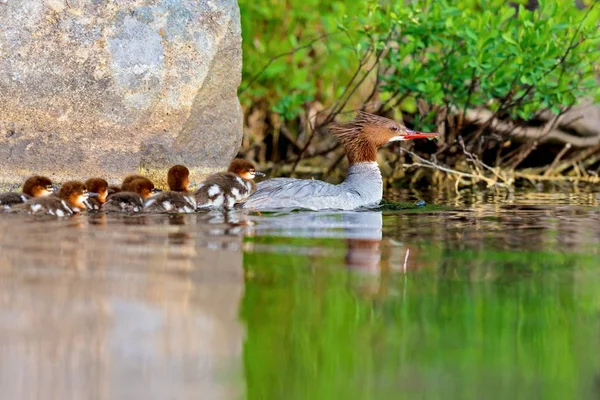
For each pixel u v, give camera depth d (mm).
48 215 12758
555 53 17562
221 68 15070
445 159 20094
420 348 7234
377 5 18281
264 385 6449
